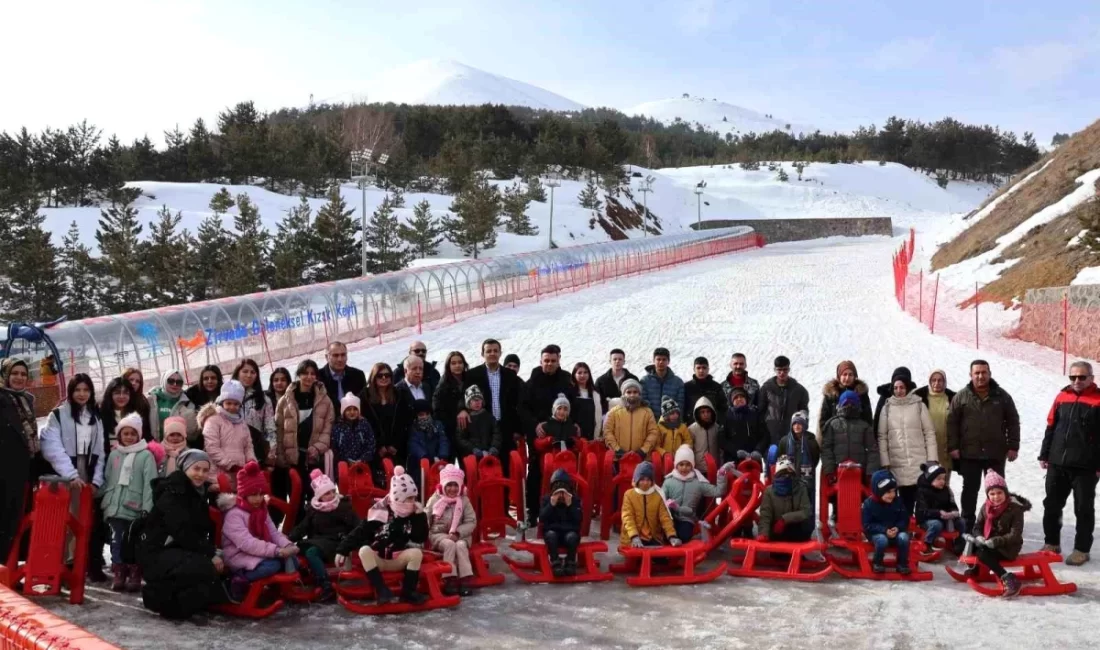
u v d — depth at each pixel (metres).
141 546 7.58
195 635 7.10
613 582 8.78
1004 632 7.34
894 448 9.95
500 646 7.03
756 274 51.72
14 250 47.81
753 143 172.50
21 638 3.28
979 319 30.89
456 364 10.63
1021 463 14.02
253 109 96.38
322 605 7.98
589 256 48.66
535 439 10.48
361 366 24.19
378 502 8.03
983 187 164.25
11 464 7.45
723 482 10.02
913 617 7.72
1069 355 24.98
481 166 96.12
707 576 8.78
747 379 11.43
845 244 83.81
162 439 9.34
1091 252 29.59
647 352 25.83
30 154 67.06
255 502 7.96
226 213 60.53
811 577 8.79
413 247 62.25
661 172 136.12
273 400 10.12
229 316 24.03
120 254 45.69
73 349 19.50
